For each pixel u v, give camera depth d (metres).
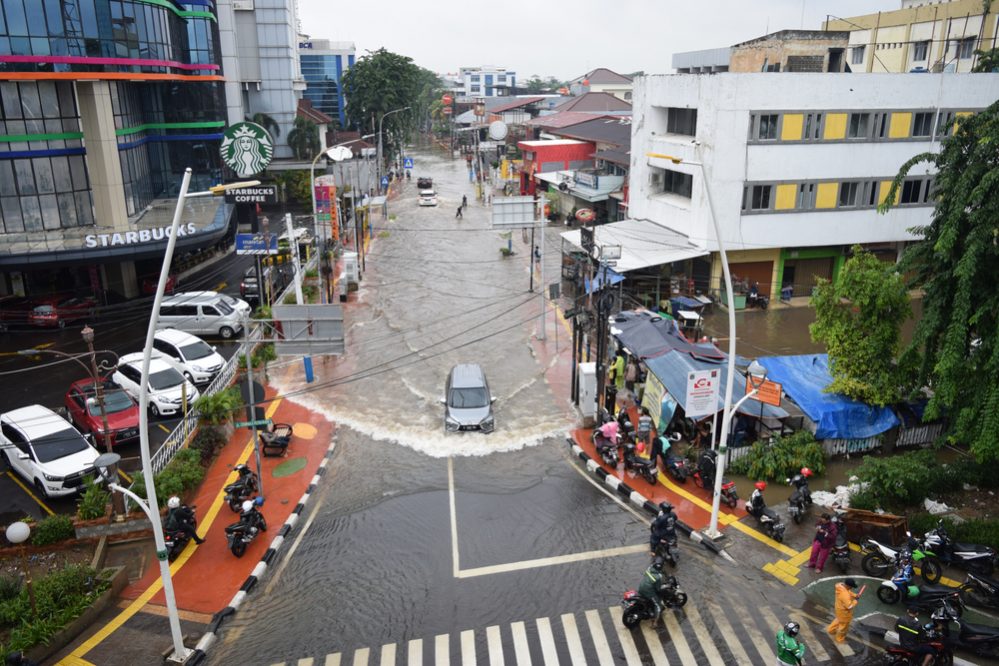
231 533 16.91
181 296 33.72
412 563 16.62
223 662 13.54
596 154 58.34
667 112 40.91
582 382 24.00
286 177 67.88
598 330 24.06
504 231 59.62
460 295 41.03
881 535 16.31
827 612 14.62
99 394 17.56
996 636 13.06
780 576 15.87
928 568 15.38
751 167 35.12
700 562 16.42
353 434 23.95
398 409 25.92
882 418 21.42
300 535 17.98
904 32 51.53
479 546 17.27
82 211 36.31
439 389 27.67
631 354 27.33
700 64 54.19
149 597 15.63
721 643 13.70
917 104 35.97
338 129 97.81
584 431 23.95
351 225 56.28
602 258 26.11
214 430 22.77
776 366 24.36
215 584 16.03
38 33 32.22
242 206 57.25
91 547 17.66
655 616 14.20
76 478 19.56
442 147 145.50
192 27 43.91
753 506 17.81
